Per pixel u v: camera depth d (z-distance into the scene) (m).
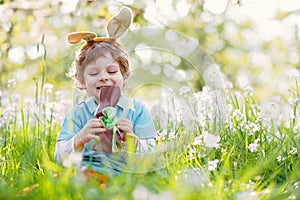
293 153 3.41
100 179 2.86
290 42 13.47
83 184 2.49
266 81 12.82
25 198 2.41
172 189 2.43
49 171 2.70
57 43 8.49
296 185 2.92
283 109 4.60
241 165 3.29
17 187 2.88
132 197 2.27
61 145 3.30
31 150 3.70
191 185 2.59
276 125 4.24
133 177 2.82
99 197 2.29
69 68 3.97
